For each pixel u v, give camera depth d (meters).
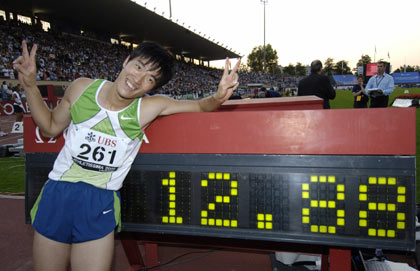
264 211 1.38
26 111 10.23
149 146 1.49
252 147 1.38
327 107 4.74
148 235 1.94
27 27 22.23
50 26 25.66
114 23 28.36
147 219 1.51
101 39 31.25
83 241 1.32
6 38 19.05
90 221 1.31
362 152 1.28
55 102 9.65
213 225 1.44
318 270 2.11
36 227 1.35
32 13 23.86
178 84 34.09
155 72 1.26
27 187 1.65
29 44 20.50
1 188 4.21
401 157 1.25
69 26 26.95
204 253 2.44
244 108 1.85
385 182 1.26
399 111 1.24
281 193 1.36
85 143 1.31
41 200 1.36
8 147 6.30
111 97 1.30
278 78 63.69
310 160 1.33
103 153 1.32
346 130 1.29
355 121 1.28
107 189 1.38
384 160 1.26
